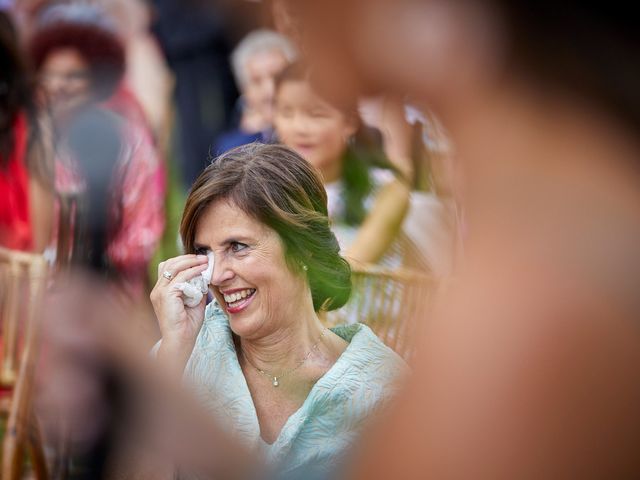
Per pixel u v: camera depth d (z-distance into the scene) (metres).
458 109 1.18
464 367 1.15
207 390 3.62
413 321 4.80
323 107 6.17
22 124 6.64
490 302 1.17
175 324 3.61
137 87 9.71
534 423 1.12
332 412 3.48
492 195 1.19
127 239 7.39
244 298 3.66
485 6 1.12
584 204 1.16
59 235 7.00
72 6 8.33
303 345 3.76
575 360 1.13
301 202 3.66
